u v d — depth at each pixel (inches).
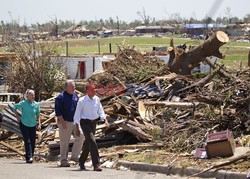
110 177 542.9
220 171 524.4
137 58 1081.4
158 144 655.1
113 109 760.3
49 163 676.7
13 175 564.1
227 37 901.8
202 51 926.4
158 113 762.2
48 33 1365.7
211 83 814.5
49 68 1141.1
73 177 542.6
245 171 516.7
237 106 678.5
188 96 791.1
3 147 786.8
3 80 1273.4
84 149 599.8
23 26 1489.9
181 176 553.3
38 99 1125.7
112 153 654.5
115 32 3590.1
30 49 1159.6
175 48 969.5
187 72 946.1
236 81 737.0
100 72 1024.2
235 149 591.8
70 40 2982.3
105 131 727.7
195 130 667.4
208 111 687.7
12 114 808.9
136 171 590.2
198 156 582.6
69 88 633.0
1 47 1355.8
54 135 781.3
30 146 678.5
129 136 725.9
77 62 1510.8
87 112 583.5
